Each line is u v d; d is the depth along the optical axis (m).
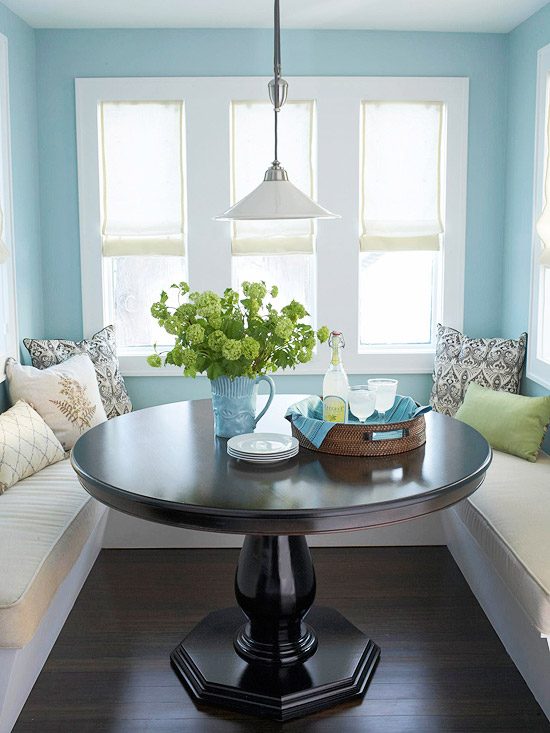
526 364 3.91
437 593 3.15
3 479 2.94
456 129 4.20
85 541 2.88
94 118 4.12
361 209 4.24
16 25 3.81
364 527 1.95
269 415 2.95
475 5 3.69
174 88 4.12
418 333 4.46
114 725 2.31
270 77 4.12
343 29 4.12
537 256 3.74
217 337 2.38
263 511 1.89
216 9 3.76
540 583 2.30
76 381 3.57
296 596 2.47
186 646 2.62
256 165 4.20
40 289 4.20
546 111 3.62
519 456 3.42
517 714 2.35
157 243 4.22
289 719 2.33
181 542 3.62
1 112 3.60
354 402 2.45
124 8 3.73
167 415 2.96
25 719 2.34
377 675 2.56
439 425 2.79
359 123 4.18
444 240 4.28
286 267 4.35
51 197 4.18
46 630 2.64
